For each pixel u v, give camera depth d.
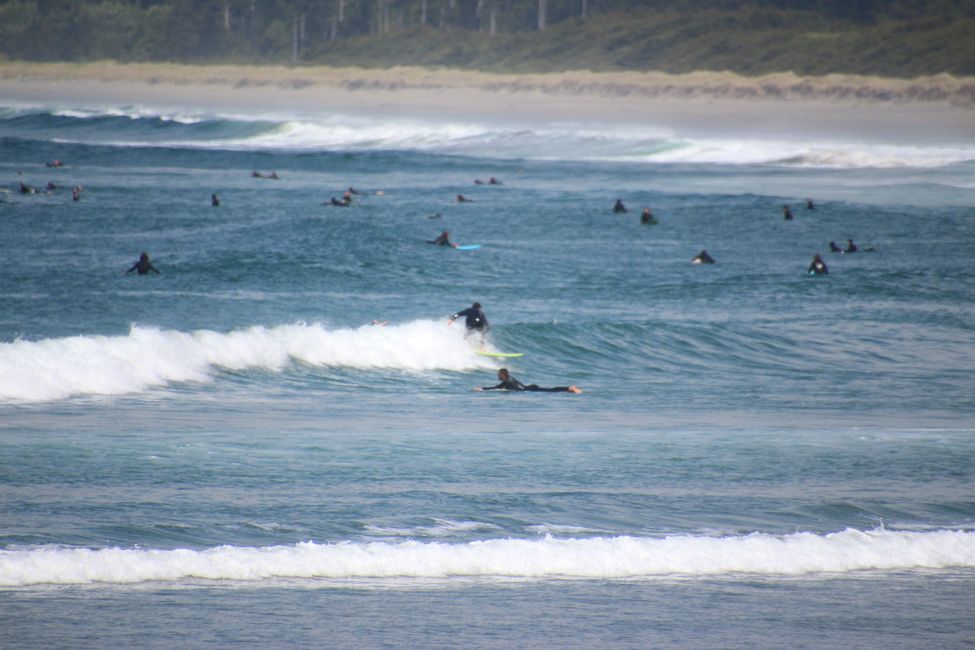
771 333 116.75
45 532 43.88
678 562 43.22
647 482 56.03
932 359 108.62
